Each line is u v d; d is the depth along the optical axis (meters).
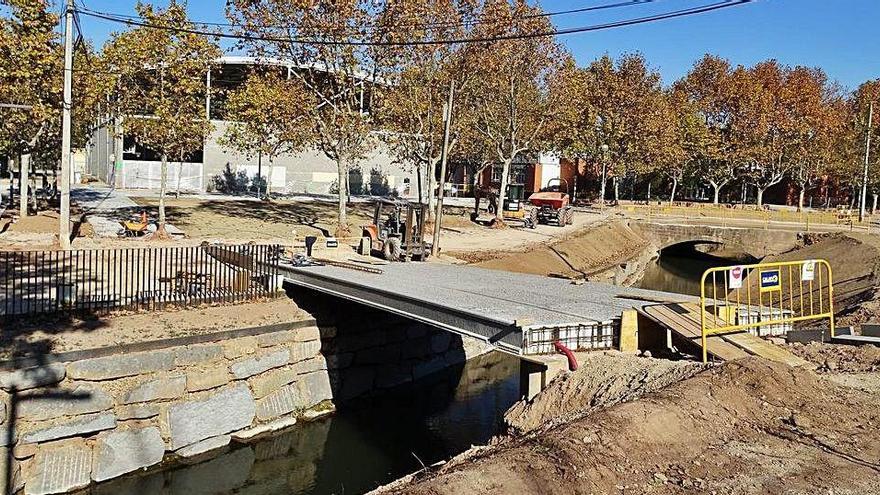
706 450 7.60
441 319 12.77
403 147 40.66
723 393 8.82
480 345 22.80
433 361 20.62
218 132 55.78
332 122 28.45
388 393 18.58
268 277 17.17
